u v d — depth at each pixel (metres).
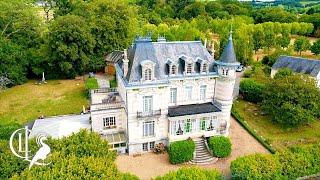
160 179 38.25
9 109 68.19
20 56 83.88
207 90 55.19
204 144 53.44
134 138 51.50
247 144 55.97
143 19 128.25
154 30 104.25
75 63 87.25
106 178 34.06
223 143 50.94
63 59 84.38
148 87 48.78
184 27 113.88
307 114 59.44
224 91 54.41
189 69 53.00
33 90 80.12
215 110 53.47
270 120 65.25
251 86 72.75
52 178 32.91
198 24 128.25
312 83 63.66
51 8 124.69
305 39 117.94
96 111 51.72
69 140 41.06
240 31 110.31
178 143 49.72
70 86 83.31
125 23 94.50
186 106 54.50
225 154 51.41
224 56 53.78
